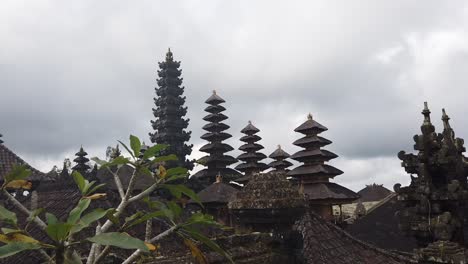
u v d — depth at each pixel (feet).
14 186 11.61
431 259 34.88
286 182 30.19
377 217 83.30
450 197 37.68
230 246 27.48
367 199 185.78
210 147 160.76
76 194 43.21
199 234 12.13
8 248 8.82
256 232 30.07
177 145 151.23
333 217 110.63
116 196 42.73
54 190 47.91
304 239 36.50
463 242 39.37
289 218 29.63
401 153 43.32
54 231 8.94
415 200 41.27
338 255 37.06
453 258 33.50
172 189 13.38
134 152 12.61
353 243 41.11
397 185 42.55
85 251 29.14
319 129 137.59
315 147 132.46
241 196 30.45
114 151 20.90
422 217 39.81
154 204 13.16
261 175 30.73
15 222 10.27
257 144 176.14
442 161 39.42
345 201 120.78
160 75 165.78
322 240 38.14
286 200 28.94
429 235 38.40
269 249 29.37
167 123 153.58
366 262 38.32
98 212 10.30
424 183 40.04
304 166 131.44
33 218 10.32
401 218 41.63
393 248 74.59
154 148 12.47
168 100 157.99
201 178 157.48
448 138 44.47
